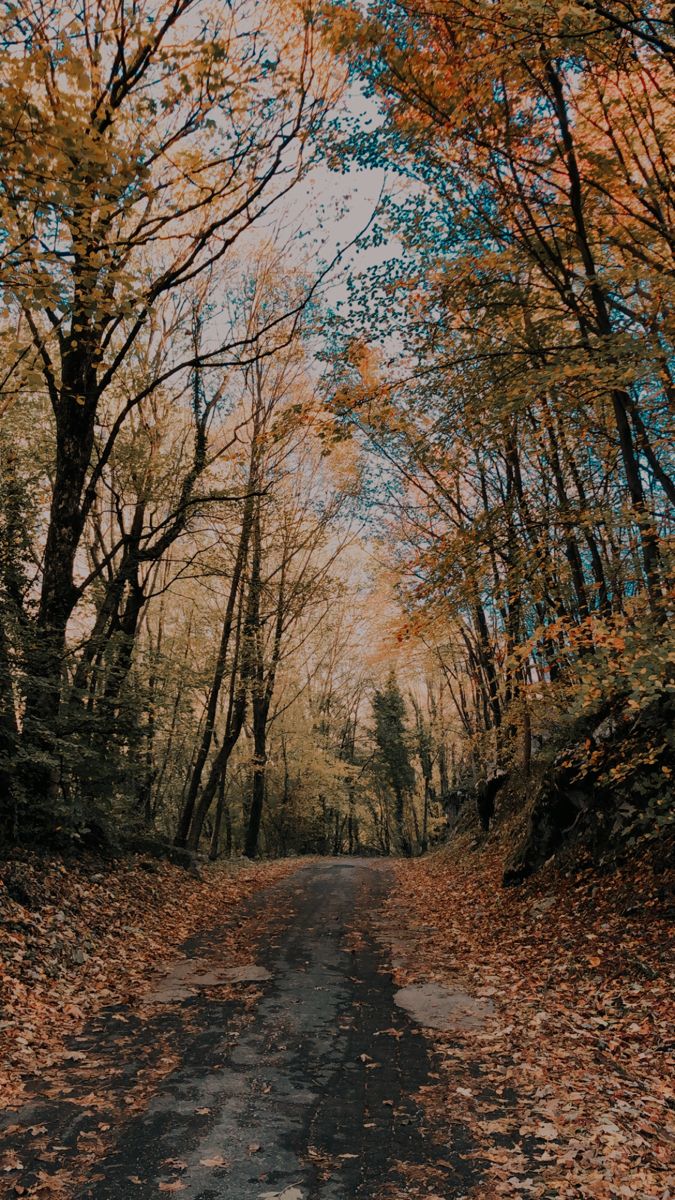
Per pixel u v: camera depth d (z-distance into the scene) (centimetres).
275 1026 625
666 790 870
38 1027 585
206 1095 470
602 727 1030
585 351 652
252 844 2688
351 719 4909
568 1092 464
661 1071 482
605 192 734
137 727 1176
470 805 2428
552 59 681
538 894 1044
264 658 2150
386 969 852
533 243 841
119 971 787
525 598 941
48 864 960
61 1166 371
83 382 1114
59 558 1112
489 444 1041
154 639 2378
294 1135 413
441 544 885
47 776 1033
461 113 718
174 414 1661
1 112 486
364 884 1780
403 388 831
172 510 1559
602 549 1155
